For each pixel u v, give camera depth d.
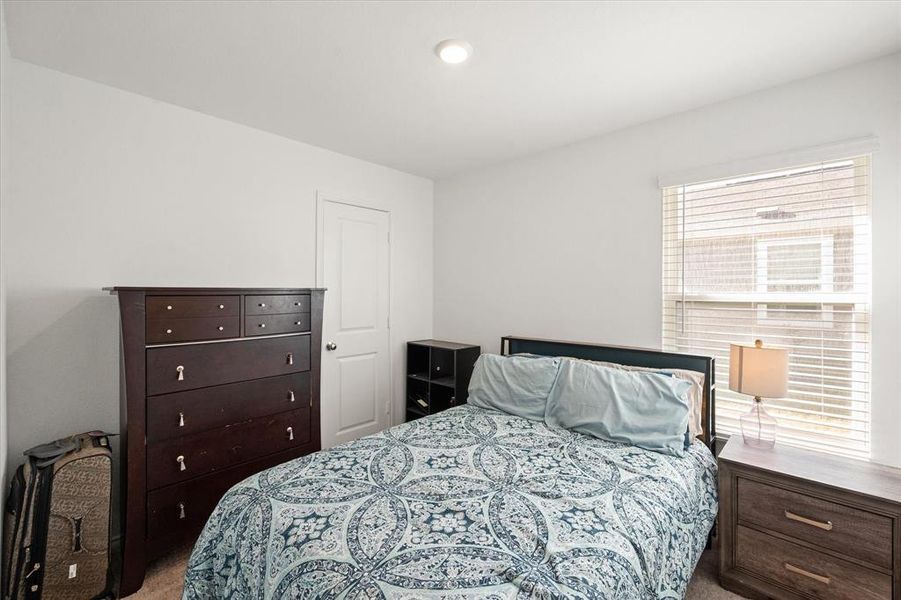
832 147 1.99
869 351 1.93
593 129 2.76
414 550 1.20
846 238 2.00
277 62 1.97
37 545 1.69
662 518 1.48
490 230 3.54
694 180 2.42
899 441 1.85
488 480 1.65
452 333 3.84
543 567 1.13
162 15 1.63
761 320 2.25
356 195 3.35
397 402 3.72
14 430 1.94
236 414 2.21
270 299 2.36
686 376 2.25
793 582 1.70
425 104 2.41
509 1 1.55
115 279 2.22
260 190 2.79
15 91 1.94
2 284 1.67
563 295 3.07
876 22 1.66
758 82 2.14
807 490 1.67
